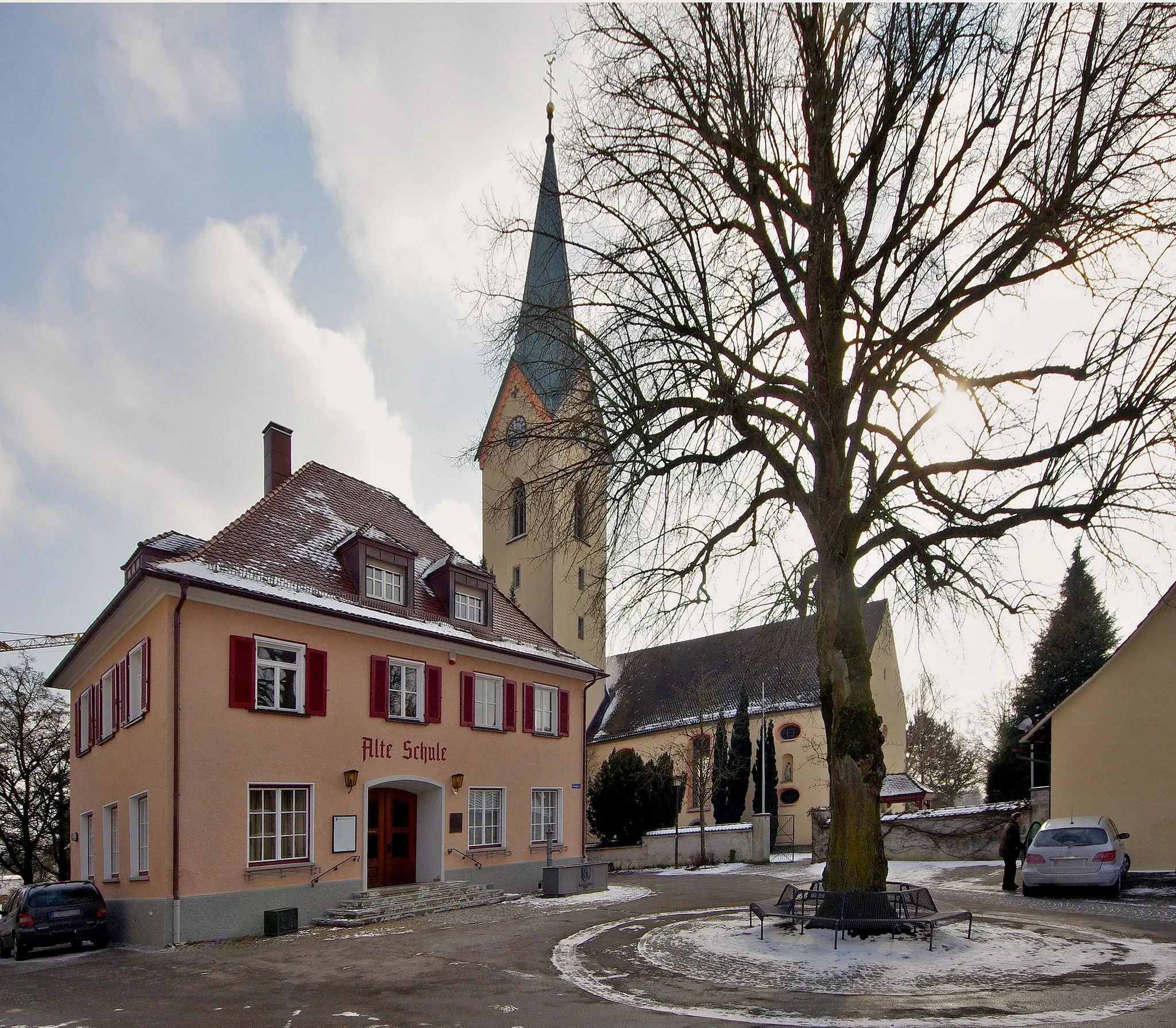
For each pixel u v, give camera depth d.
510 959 12.32
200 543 23.47
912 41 12.29
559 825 26.62
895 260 13.39
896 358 12.88
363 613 20.39
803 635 13.89
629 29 13.41
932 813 28.59
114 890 18.55
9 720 40.09
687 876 27.53
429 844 21.95
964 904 16.78
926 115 12.58
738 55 13.12
